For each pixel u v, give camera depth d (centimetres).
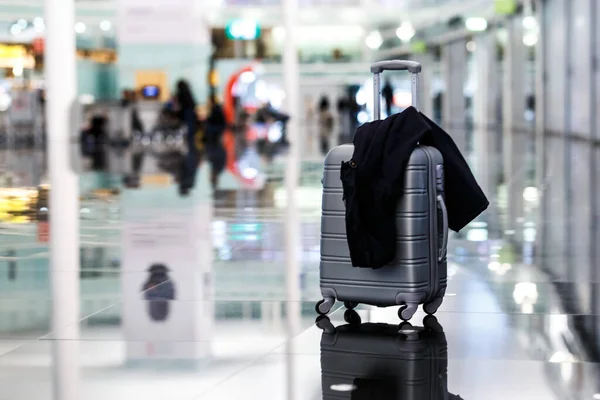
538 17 4000
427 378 473
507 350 528
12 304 675
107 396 451
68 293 717
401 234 583
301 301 675
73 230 1116
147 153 2988
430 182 589
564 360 507
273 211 1309
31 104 3759
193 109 4078
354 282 602
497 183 1725
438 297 618
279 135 4441
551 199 1448
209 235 1058
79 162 2489
